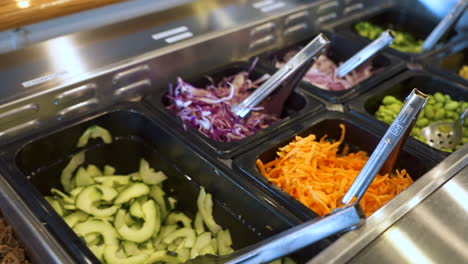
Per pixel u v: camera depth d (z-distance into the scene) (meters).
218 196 1.21
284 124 1.32
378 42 1.47
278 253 0.83
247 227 1.14
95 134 1.34
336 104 1.43
